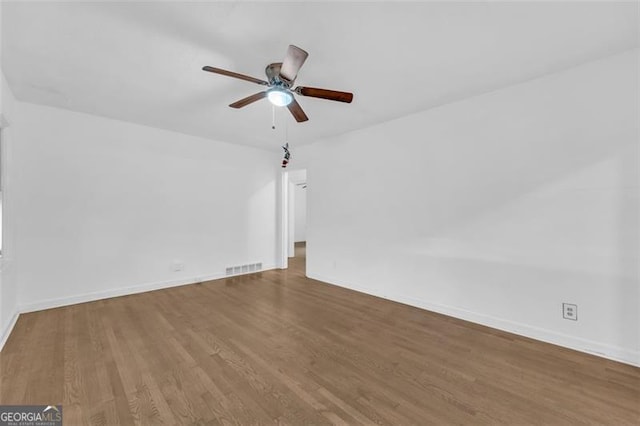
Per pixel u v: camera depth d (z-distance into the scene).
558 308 2.53
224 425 1.59
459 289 3.17
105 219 3.80
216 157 4.91
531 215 2.67
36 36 2.02
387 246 3.87
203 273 4.78
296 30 1.94
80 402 1.76
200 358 2.29
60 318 3.10
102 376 2.03
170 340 2.61
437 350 2.45
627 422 1.61
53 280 3.43
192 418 1.64
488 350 2.44
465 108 3.10
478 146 3.00
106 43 2.12
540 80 2.61
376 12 1.76
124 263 3.96
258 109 3.46
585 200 2.40
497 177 2.88
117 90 2.93
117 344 2.52
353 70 2.48
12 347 2.45
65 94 3.04
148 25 1.91
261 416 1.66
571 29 1.94
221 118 3.78
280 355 2.35
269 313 3.31
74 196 3.57
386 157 3.86
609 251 2.29
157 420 1.62
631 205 2.20
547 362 2.25
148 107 3.40
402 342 2.59
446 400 1.81
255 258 5.50
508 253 2.82
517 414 1.68
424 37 2.02
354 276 4.30
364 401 1.79
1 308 2.54
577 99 2.42
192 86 2.82
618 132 2.25
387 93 2.95
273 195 5.78
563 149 2.50
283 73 2.02
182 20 1.85
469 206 3.08
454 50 2.19
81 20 1.85
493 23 1.87
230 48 2.16
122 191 3.94
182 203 4.52
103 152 3.77
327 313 3.32
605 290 2.31
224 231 5.04
